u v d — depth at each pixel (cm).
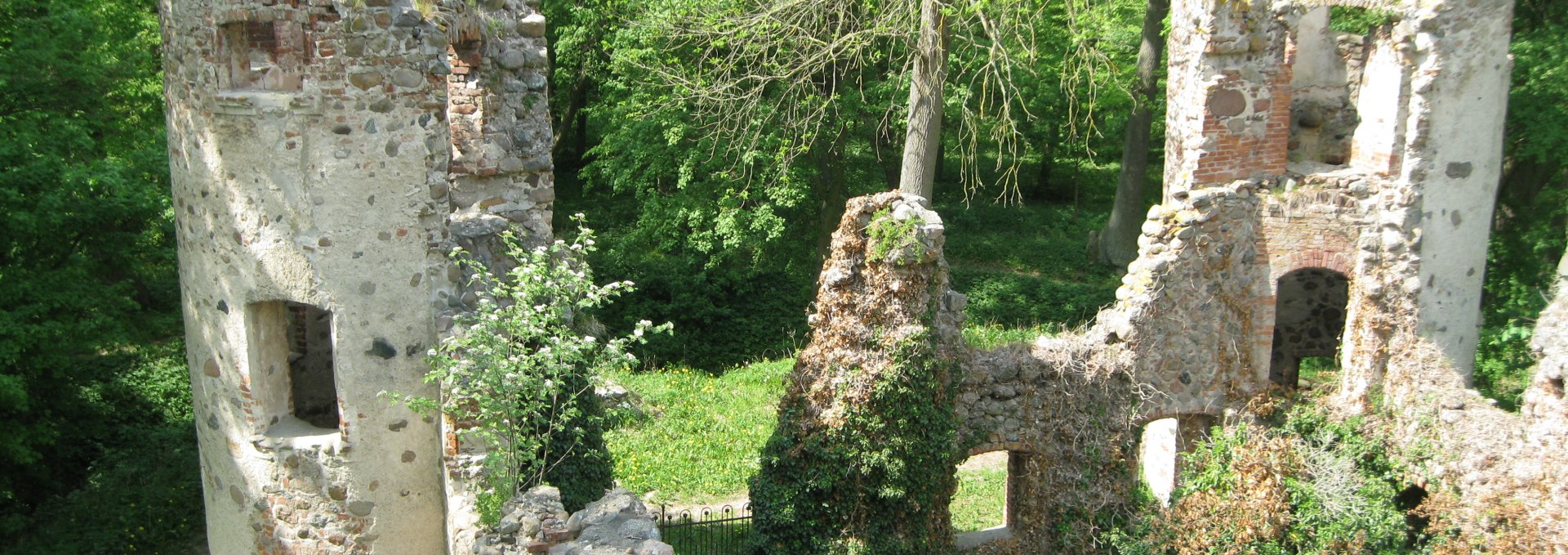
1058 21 1991
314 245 901
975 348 1232
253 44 923
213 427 1005
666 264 2408
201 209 931
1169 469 1359
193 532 1388
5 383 1234
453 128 1136
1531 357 1596
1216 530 1228
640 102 2230
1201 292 1245
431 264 939
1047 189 3073
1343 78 1371
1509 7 1198
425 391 960
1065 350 1227
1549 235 1755
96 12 1648
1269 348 1284
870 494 1139
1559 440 1077
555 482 982
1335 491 1225
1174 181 1278
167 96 941
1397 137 1222
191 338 1001
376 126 888
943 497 1189
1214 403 1284
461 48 1107
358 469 956
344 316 918
